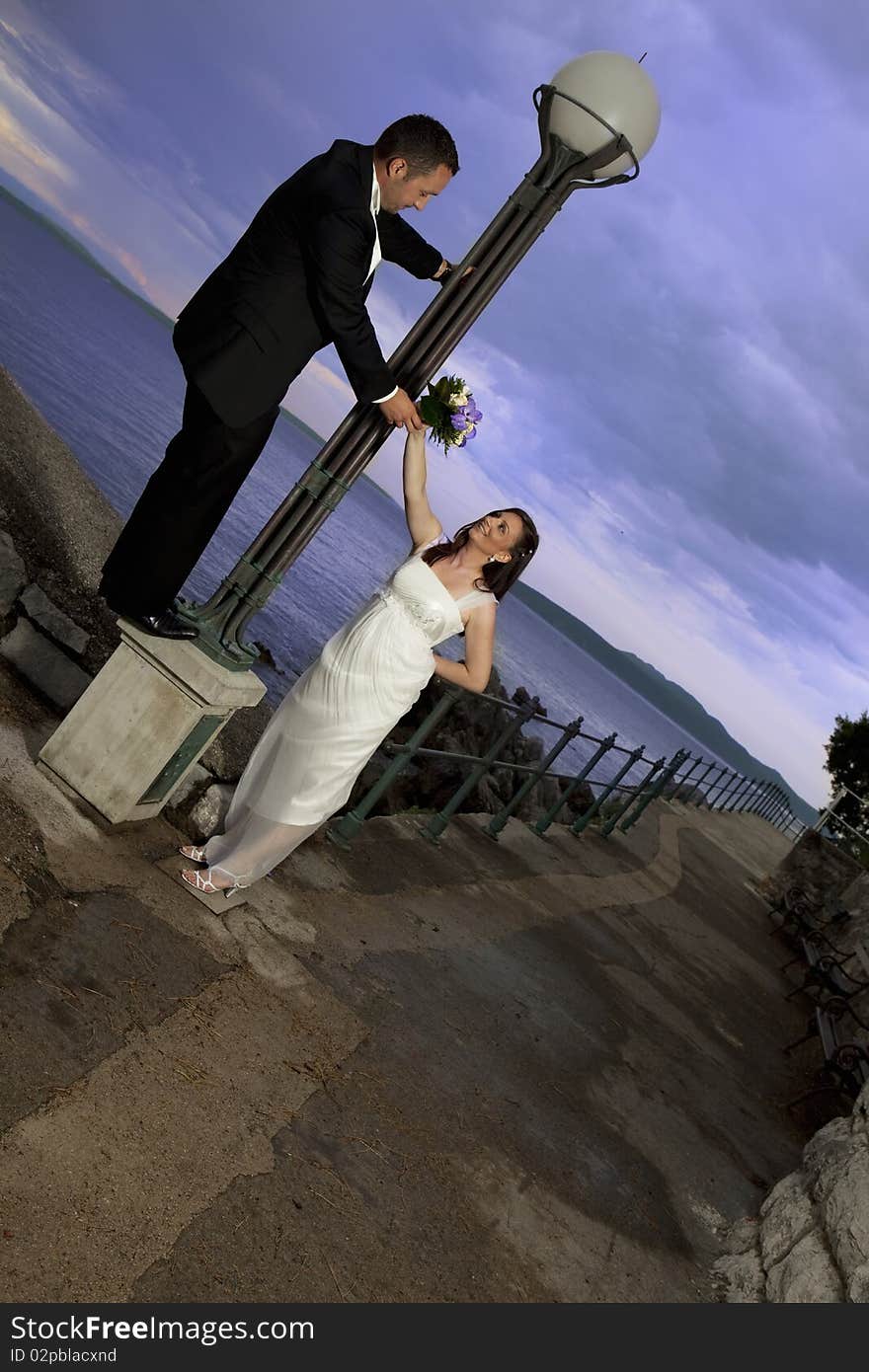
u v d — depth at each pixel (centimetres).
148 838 406
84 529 491
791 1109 657
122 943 336
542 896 775
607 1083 514
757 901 1491
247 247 327
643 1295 353
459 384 355
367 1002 422
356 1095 354
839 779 3200
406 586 356
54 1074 266
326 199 312
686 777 1966
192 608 391
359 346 327
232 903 408
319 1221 284
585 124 357
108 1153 254
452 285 370
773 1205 448
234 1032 336
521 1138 404
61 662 448
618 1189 418
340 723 362
